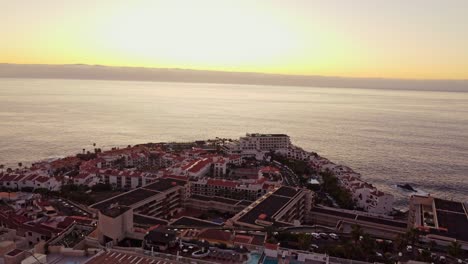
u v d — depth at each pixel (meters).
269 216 173.12
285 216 185.12
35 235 154.25
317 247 132.38
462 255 138.50
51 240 124.75
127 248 112.25
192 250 111.38
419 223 177.38
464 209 191.12
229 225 165.25
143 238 119.69
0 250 103.94
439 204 197.25
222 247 113.50
